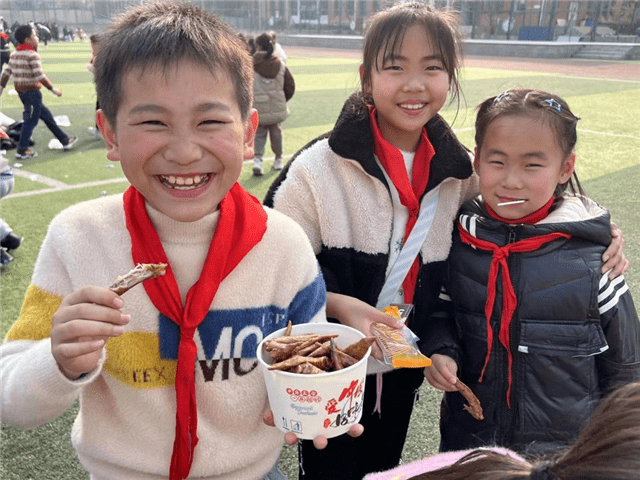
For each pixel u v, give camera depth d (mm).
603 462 584
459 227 1811
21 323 1191
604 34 30766
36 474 2350
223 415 1275
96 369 1101
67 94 14211
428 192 1783
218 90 1087
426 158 1780
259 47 6438
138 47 1055
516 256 1684
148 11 1140
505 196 1669
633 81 16984
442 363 1688
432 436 2619
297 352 1123
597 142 8648
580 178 6711
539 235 1671
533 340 1663
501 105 1657
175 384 1190
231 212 1250
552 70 20812
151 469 1240
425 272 1813
